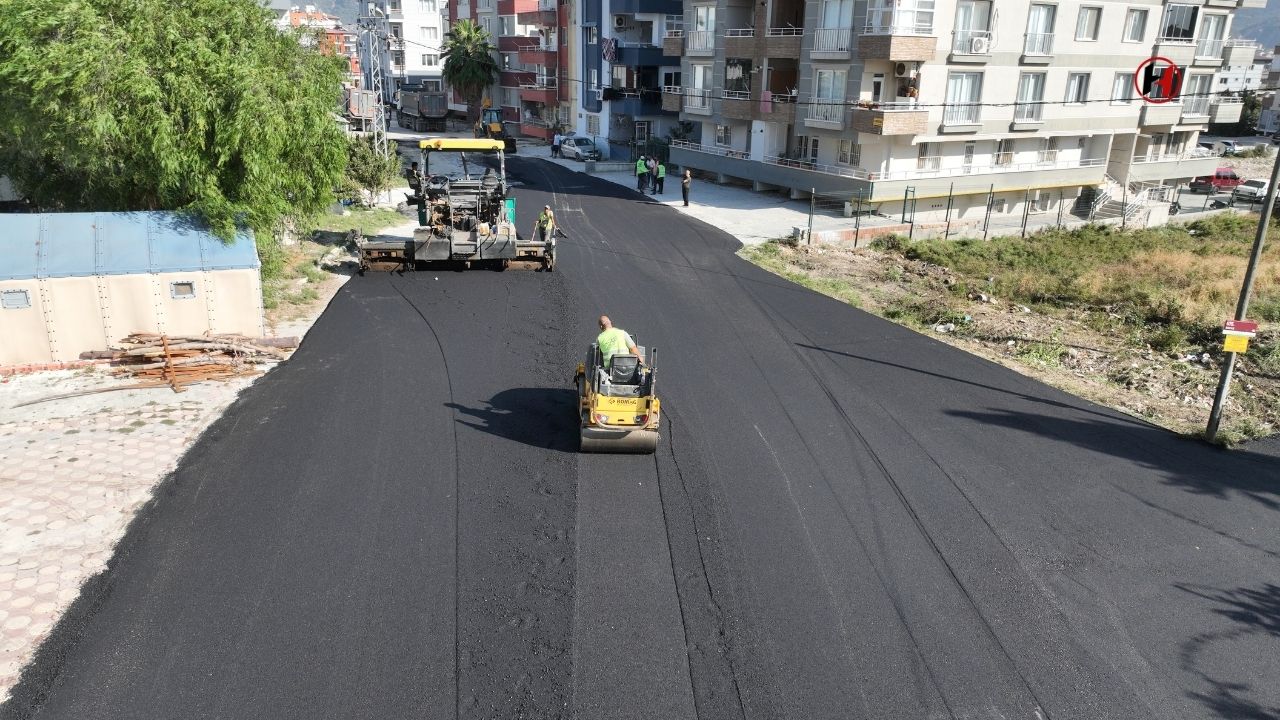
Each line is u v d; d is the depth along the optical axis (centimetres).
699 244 2705
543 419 1317
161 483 1083
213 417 1277
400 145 5216
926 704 777
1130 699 794
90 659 782
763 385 1520
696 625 865
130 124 1475
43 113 1488
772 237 2873
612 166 4409
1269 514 1137
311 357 1529
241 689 754
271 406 1323
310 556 947
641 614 877
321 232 2495
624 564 958
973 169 3525
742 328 1850
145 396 1339
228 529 991
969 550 1022
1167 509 1140
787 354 1695
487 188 2323
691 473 1174
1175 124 4084
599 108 5238
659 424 1326
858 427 1359
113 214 1509
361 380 1437
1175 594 955
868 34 3092
